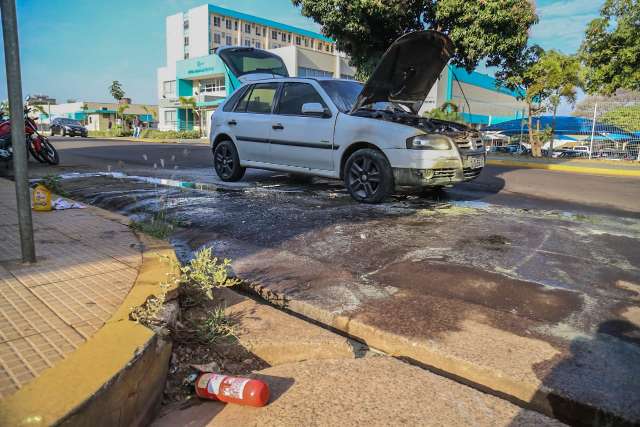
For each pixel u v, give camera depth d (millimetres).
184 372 2141
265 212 5480
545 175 10484
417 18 16172
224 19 62219
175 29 63375
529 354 2258
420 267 3574
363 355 2455
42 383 1489
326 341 2373
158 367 1910
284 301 3010
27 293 2357
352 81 7246
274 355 2367
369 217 5270
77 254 3051
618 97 17438
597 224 5145
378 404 1885
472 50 15594
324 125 6422
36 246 3217
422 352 2330
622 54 16047
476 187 8055
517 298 2975
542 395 1979
